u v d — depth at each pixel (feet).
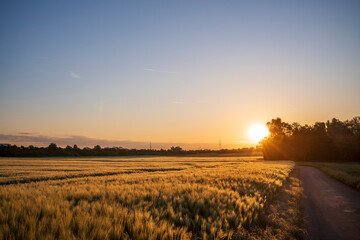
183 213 21.62
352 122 361.10
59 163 172.14
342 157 279.69
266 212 28.45
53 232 13.75
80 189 33.06
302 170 134.10
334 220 26.78
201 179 50.72
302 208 32.83
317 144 298.97
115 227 14.66
